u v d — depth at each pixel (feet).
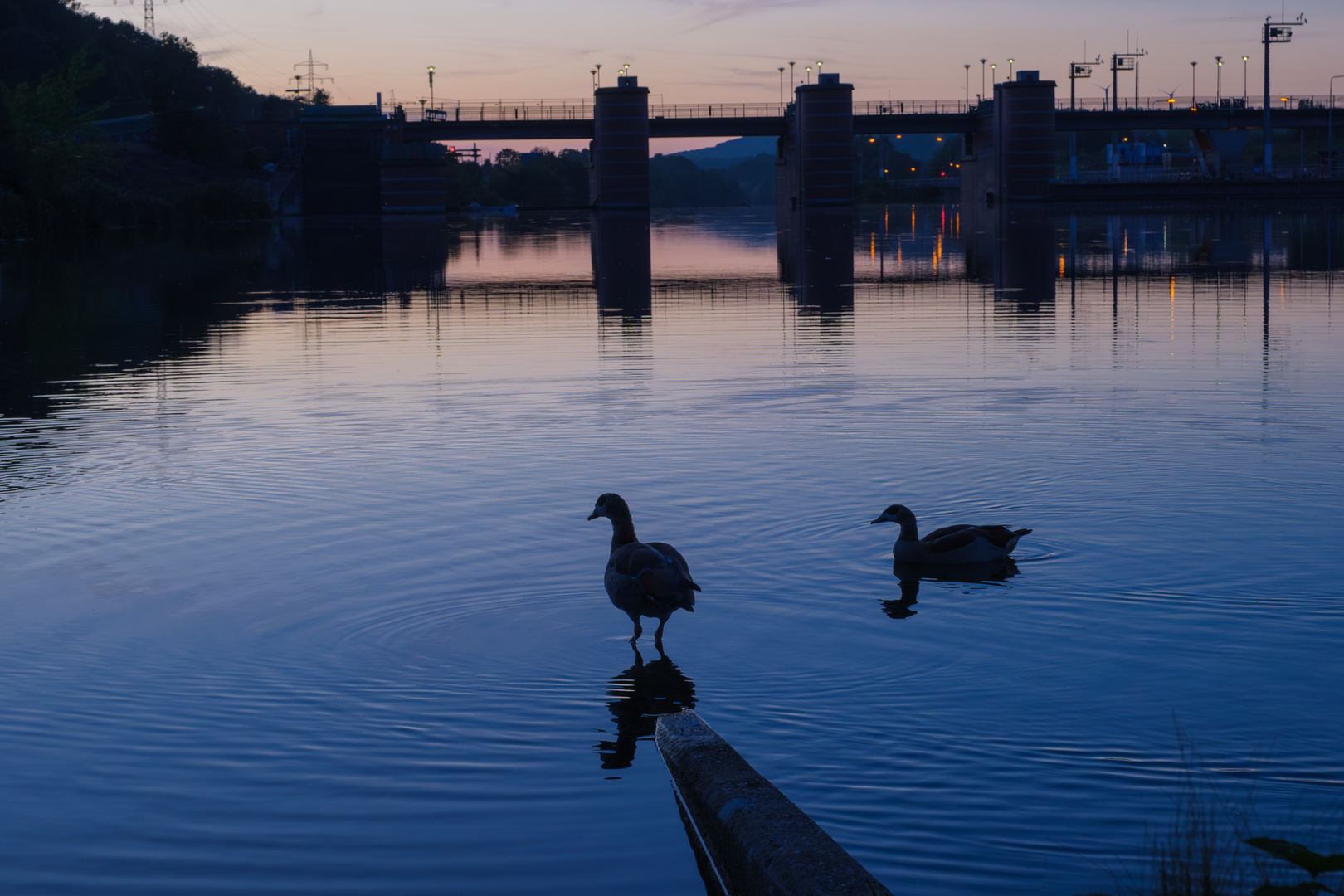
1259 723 21.83
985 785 19.70
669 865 17.85
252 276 152.15
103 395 59.67
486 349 76.23
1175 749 20.83
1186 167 503.20
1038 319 88.79
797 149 446.19
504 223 386.52
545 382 61.52
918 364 65.87
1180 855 16.90
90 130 300.61
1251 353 67.51
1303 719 21.91
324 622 27.84
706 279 140.05
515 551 32.81
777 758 20.83
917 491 38.14
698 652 25.89
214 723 22.71
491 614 28.32
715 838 17.49
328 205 448.65
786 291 120.26
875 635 26.66
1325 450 42.39
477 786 20.25
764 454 43.70
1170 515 35.04
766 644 26.30
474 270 161.79
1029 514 35.58
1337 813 18.29
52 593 30.01
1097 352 69.41
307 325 92.99
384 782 20.43
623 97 434.30
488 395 57.82
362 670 25.11
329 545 33.63
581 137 461.78
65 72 284.82
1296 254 156.56
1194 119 466.70
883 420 49.65
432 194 440.45
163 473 42.45
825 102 436.76
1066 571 30.53
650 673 24.82
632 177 442.09
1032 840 17.92
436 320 95.76
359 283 140.05
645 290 124.26
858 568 31.19
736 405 53.78
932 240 225.76
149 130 461.78
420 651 26.09
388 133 447.83
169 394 59.67
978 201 471.62
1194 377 59.21
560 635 26.96
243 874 17.76
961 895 16.57
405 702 23.57
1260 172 450.71
